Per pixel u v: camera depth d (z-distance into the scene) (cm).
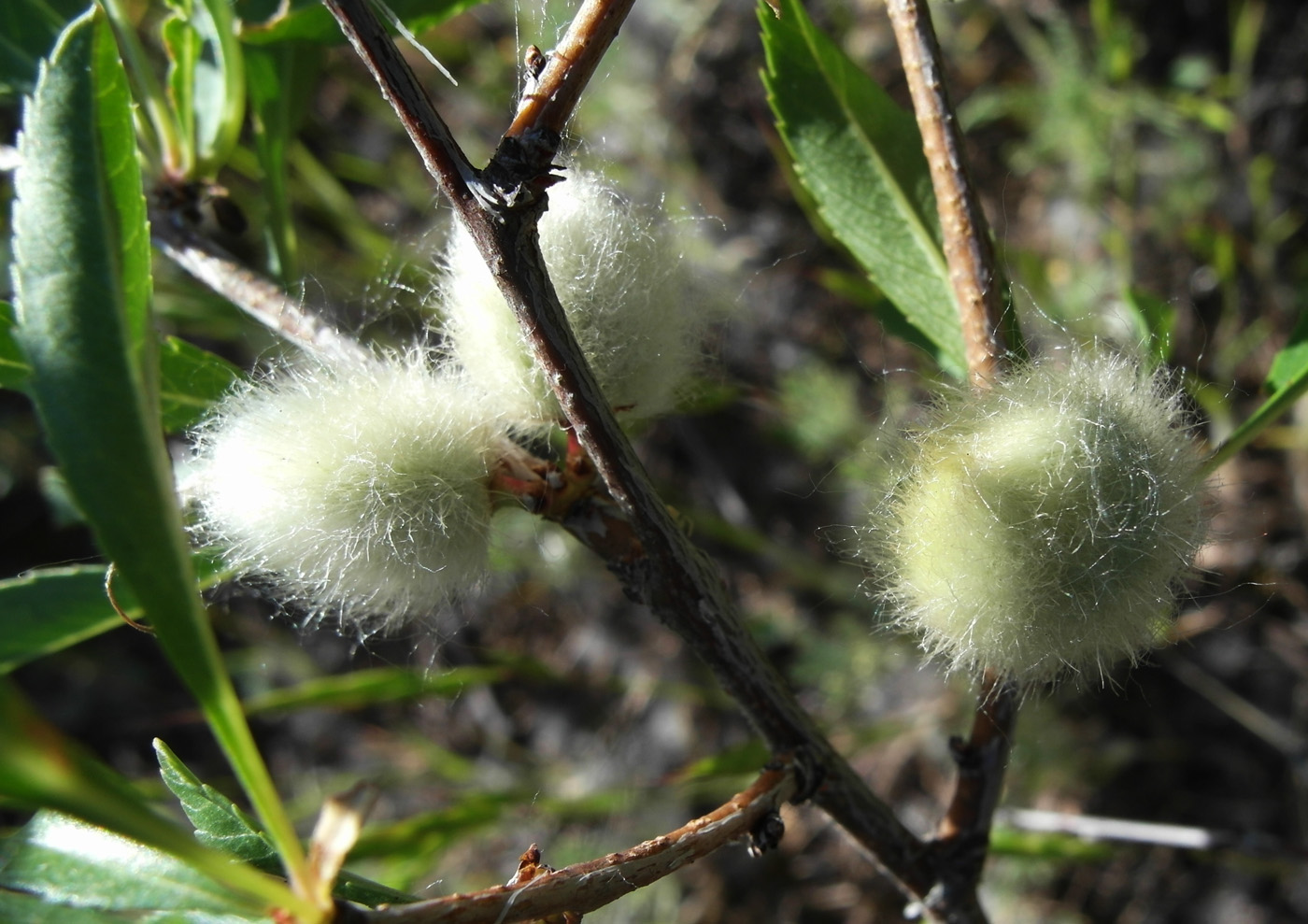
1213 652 26
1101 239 28
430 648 25
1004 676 14
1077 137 28
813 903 28
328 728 32
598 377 14
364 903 13
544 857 27
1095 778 26
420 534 14
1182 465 13
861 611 28
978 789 15
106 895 12
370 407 14
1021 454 13
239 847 13
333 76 35
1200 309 27
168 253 16
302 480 14
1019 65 30
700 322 15
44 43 16
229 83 16
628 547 14
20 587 15
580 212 14
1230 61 29
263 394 14
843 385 28
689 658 31
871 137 16
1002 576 13
